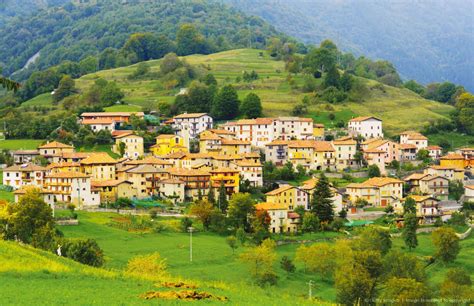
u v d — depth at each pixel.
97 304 95.88
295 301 115.00
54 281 109.38
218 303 101.56
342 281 151.25
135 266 167.12
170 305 98.12
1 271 112.12
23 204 181.12
